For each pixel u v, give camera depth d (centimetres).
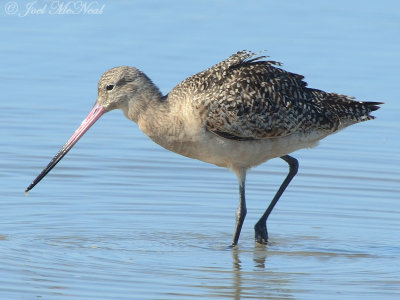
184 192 1476
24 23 2336
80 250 1211
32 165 1562
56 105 1848
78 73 2020
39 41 2208
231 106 1233
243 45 2200
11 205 1385
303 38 2280
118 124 1809
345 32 2336
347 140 1745
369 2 2614
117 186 1489
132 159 1616
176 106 1241
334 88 1931
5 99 1867
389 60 2131
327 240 1294
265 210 1406
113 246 1236
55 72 2025
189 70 2014
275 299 1059
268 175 1577
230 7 2548
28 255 1179
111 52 2144
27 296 1037
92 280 1095
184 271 1147
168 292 1066
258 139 1260
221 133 1240
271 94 1257
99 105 1282
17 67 2047
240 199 1287
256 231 1285
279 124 1259
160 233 1304
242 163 1281
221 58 2097
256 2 2609
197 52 2145
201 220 1366
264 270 1162
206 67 2034
